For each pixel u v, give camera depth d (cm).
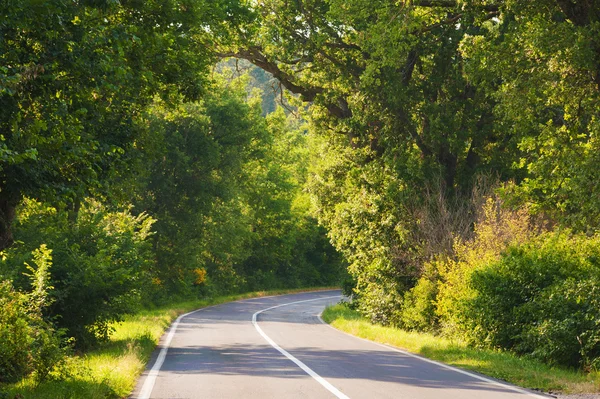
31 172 1345
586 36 2294
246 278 8675
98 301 2309
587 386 1444
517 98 2578
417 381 1515
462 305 2495
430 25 3334
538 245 2484
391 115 3644
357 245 3800
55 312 2259
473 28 3372
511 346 2269
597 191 2245
